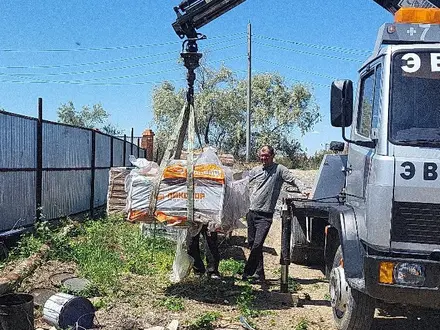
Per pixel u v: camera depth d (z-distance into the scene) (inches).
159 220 289.1
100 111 2288.4
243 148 1798.7
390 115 218.4
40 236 399.9
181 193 288.5
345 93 241.1
